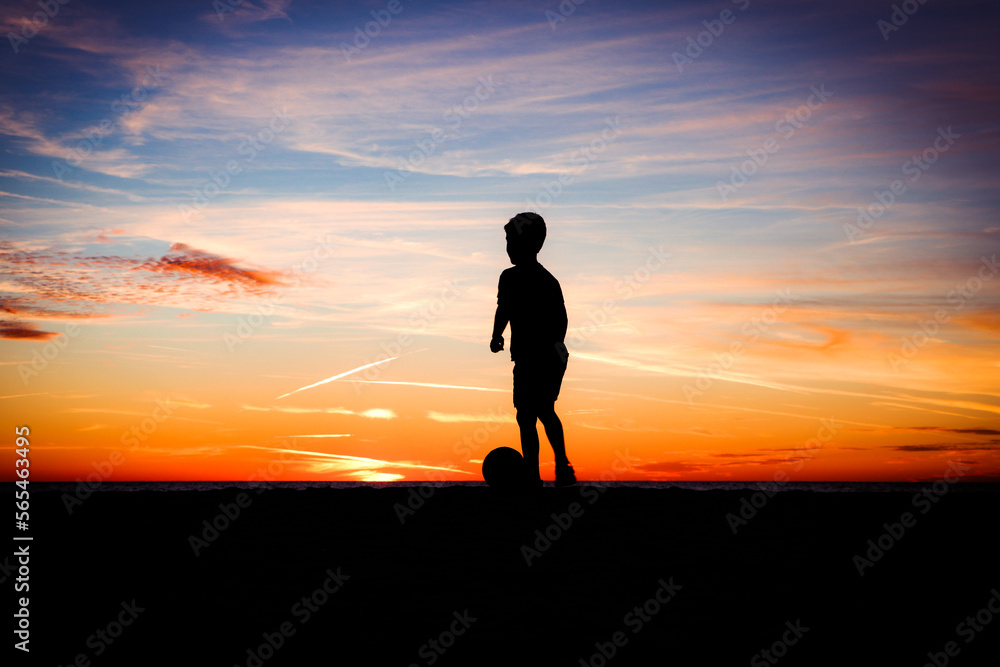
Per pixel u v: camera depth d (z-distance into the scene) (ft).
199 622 9.12
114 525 15.06
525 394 18.40
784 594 10.21
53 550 12.90
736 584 10.69
